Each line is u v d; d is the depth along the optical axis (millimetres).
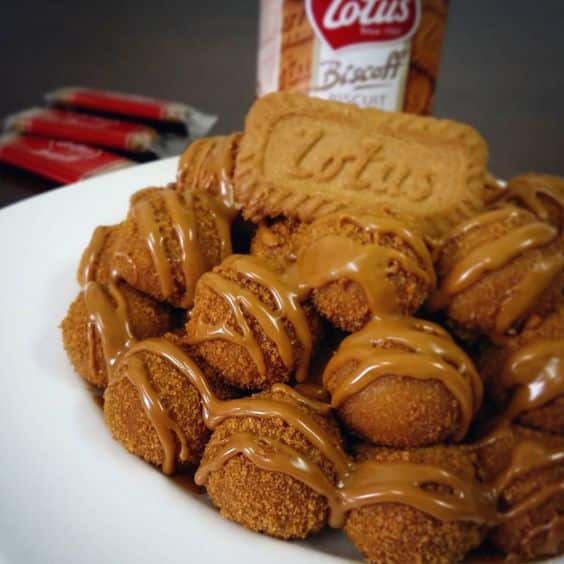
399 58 250
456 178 204
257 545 161
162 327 203
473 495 160
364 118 211
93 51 418
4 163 319
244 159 211
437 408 166
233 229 213
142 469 175
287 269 186
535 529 162
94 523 161
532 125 352
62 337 205
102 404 193
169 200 202
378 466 163
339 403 172
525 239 181
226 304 178
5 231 240
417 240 178
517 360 178
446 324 188
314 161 208
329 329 191
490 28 439
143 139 330
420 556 156
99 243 217
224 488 165
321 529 171
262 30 258
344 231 179
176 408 177
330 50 248
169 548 158
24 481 167
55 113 351
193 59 413
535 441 170
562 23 449
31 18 451
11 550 152
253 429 167
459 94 374
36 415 185
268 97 217
